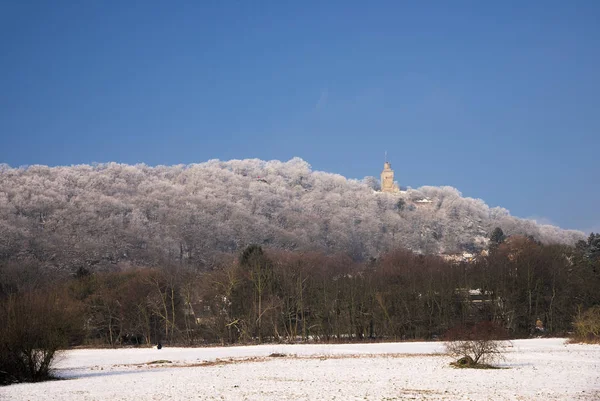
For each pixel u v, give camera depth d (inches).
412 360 3403.1
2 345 2674.7
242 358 3799.2
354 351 4121.6
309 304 5477.4
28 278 7204.7
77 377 2893.7
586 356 3459.6
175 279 5767.7
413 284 5541.3
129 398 2150.6
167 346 5123.0
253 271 5497.1
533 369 2893.7
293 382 2541.8
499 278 5531.5
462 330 3422.7
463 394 2167.8
